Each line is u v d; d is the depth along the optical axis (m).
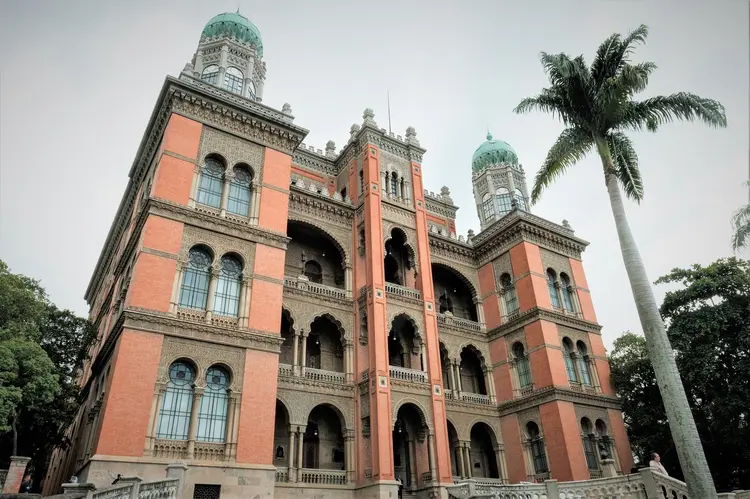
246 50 40.28
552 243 45.66
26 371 25.34
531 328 40.78
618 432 39.81
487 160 55.81
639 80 25.19
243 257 29.52
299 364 32.75
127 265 31.19
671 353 21.27
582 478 34.91
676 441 19.97
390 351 38.97
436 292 45.81
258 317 28.36
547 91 27.81
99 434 22.23
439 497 30.94
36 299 31.20
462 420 38.53
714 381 36.22
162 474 22.78
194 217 28.66
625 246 23.56
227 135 32.03
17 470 22.56
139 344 24.50
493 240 45.88
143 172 34.84
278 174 32.84
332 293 35.69
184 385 25.39
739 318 35.59
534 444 38.16
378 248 36.41
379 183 39.16
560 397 37.56
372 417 31.12
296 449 30.16
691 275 40.06
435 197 50.59
